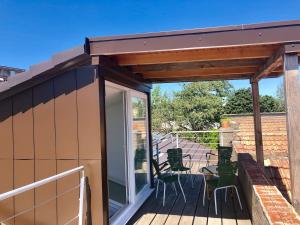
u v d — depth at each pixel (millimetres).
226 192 5012
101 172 3410
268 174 6105
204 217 4262
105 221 3461
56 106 3559
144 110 5766
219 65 4398
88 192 3443
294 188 3000
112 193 4762
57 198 3555
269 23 2957
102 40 3230
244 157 5633
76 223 3488
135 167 5020
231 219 4148
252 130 10180
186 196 5340
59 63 3348
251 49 3494
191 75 5414
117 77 4023
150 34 3139
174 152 5777
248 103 22016
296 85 3008
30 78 3482
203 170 5227
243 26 2982
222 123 10188
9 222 3721
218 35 3025
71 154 3506
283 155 7680
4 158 3760
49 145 3588
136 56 3693
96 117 3410
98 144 3408
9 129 3746
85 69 3441
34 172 3645
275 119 11648
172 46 3102
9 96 3719
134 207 4582
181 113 20641
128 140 4672
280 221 2357
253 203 3566
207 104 20094
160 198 5258
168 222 4098
